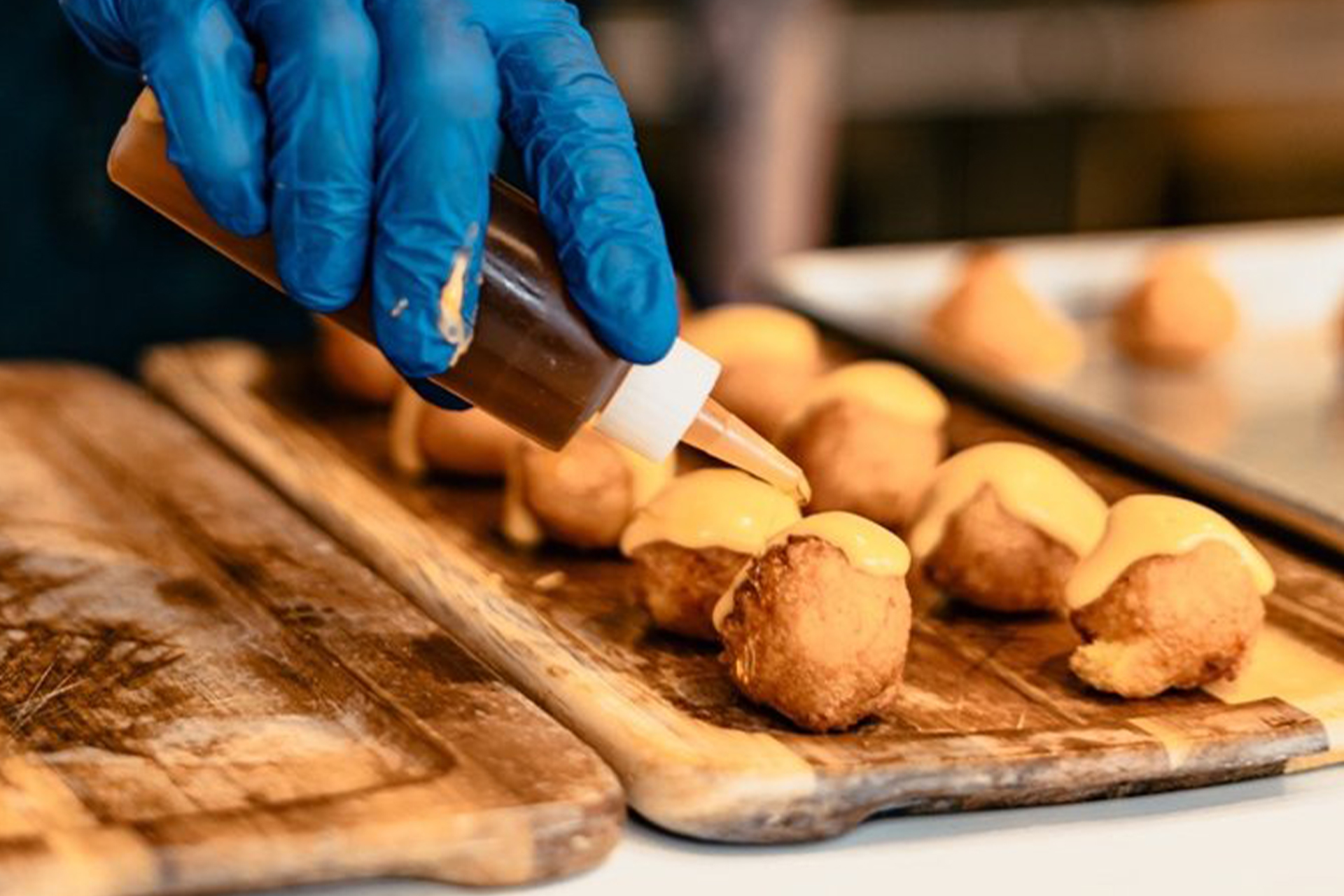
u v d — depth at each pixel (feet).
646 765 3.81
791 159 9.97
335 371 6.26
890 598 4.09
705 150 10.02
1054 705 4.31
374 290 3.71
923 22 11.54
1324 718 4.16
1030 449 4.99
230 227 3.76
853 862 3.75
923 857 3.78
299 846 3.42
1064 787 3.94
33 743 3.85
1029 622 4.85
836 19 11.13
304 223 3.67
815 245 10.14
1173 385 6.98
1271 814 3.99
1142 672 4.30
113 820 3.51
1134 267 8.15
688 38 10.43
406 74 3.65
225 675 4.21
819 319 7.17
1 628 4.44
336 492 5.50
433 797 3.60
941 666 4.53
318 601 4.66
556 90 3.92
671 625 4.56
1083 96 11.91
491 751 3.82
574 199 3.83
